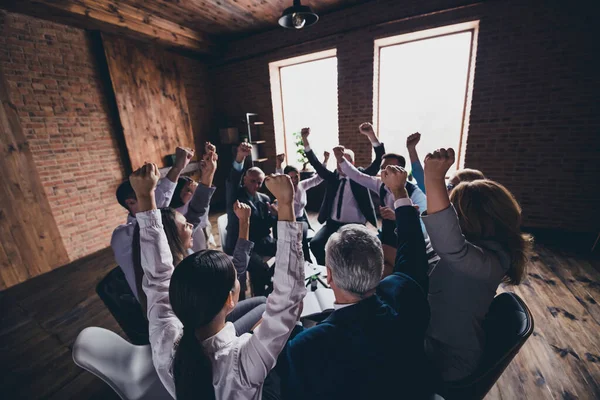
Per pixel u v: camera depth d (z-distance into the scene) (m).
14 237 3.01
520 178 3.49
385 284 0.75
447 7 3.42
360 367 0.62
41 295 2.74
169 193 1.47
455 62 3.83
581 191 3.23
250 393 0.59
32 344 2.07
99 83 3.78
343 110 4.42
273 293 0.62
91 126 3.70
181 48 4.69
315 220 4.45
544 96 3.19
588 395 1.46
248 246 1.44
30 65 3.11
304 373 0.63
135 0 3.52
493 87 3.39
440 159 0.70
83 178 3.63
